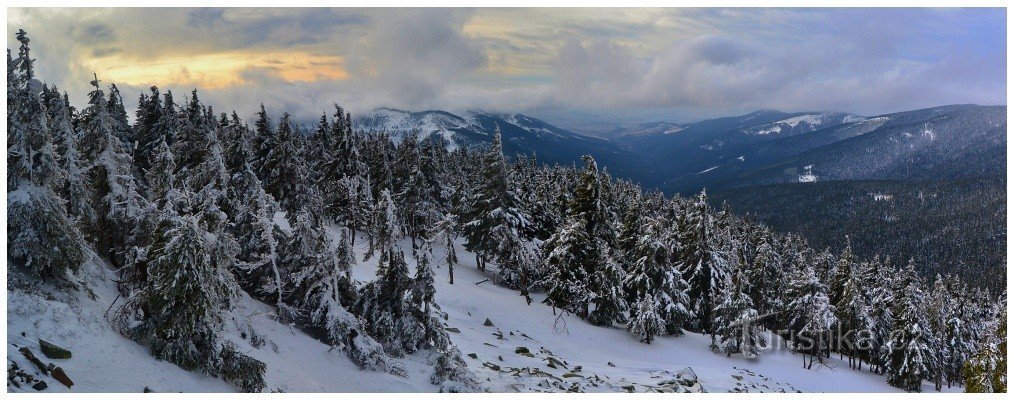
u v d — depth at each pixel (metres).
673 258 58.38
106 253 25.61
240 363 19.25
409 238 69.38
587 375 33.69
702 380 36.81
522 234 56.72
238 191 40.44
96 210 24.81
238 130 42.41
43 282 19.00
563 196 63.78
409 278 29.09
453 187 81.31
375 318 28.31
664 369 38.94
